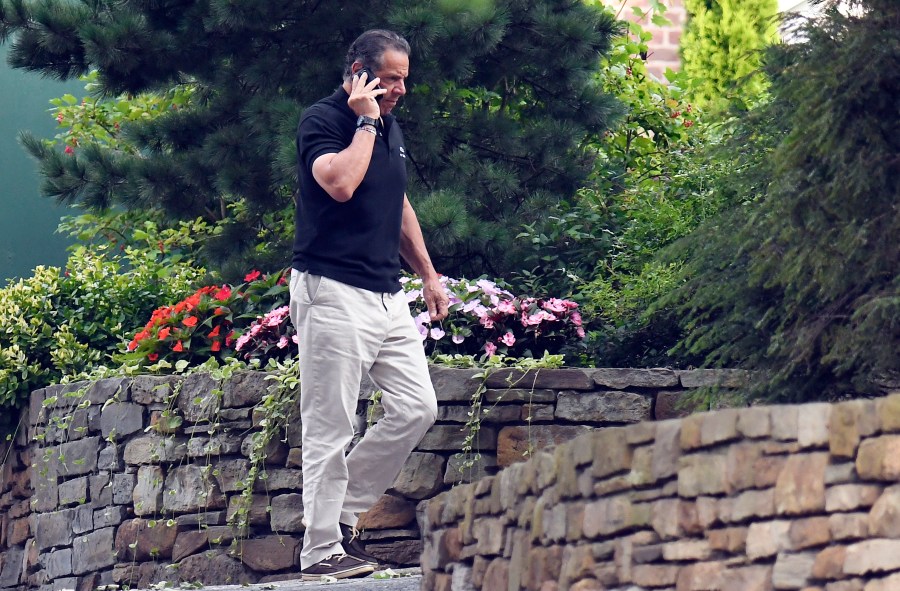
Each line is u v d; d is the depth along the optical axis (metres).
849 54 14.55
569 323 25.34
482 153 30.62
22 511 30.75
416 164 29.48
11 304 32.09
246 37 29.53
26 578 29.95
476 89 31.39
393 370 18.50
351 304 17.84
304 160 18.05
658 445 10.31
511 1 29.86
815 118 14.65
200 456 24.17
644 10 44.16
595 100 30.88
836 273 14.70
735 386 17.34
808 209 14.90
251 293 27.33
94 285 32.75
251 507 23.48
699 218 25.78
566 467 11.55
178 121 30.16
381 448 18.48
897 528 8.27
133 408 25.27
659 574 10.15
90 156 30.05
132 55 28.59
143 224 37.84
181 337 26.80
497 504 13.27
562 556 11.54
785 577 9.00
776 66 16.14
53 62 30.09
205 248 31.33
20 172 41.06
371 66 18.09
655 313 24.00
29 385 31.25
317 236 17.92
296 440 23.41
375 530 22.59
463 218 26.78
